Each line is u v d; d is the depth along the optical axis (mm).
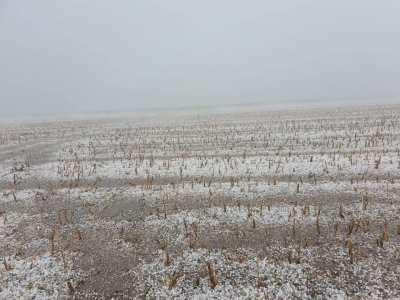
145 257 5059
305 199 6836
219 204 6820
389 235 5230
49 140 15977
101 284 4480
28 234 5922
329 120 17750
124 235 5738
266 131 15266
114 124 22156
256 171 8891
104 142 14602
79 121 26078
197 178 8578
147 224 6105
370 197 6719
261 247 5156
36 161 11336
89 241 5586
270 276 4457
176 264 4840
